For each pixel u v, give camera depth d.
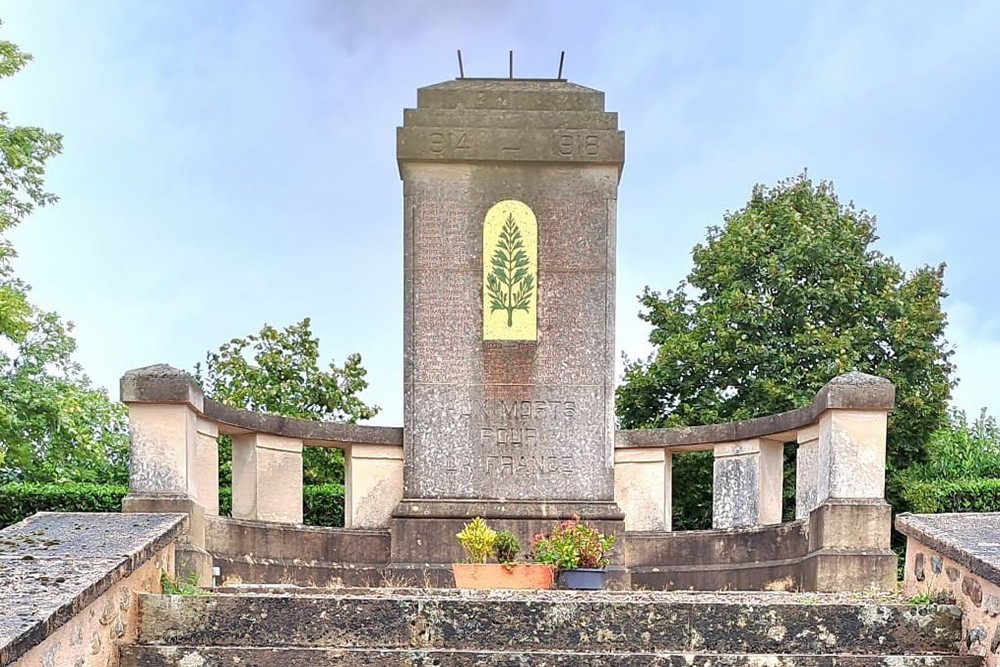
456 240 11.37
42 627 5.06
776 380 21.25
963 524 7.25
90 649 5.86
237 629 6.58
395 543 11.12
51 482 18.47
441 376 11.33
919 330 21.72
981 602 6.42
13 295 16.69
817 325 21.97
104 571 5.97
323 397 23.11
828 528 9.66
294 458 11.60
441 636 6.57
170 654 6.31
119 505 16.42
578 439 11.30
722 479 12.02
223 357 23.31
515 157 11.33
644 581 11.59
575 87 11.52
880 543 9.62
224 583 10.16
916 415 20.88
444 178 11.38
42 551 6.48
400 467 11.98
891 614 6.66
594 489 11.28
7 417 16.72
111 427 18.97
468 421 11.30
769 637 6.62
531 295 11.37
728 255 22.83
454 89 11.43
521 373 11.34
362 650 6.41
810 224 22.97
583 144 11.36
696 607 6.64
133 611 6.54
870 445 9.78
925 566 7.18
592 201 11.40
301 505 11.63
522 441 11.30
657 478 12.45
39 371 18.27
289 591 7.68
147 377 9.55
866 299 22.23
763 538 10.91
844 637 6.64
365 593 7.58
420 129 11.31
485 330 11.34
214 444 10.62
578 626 6.60
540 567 9.18
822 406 9.96
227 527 10.39
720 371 21.78
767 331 21.78
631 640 6.60
